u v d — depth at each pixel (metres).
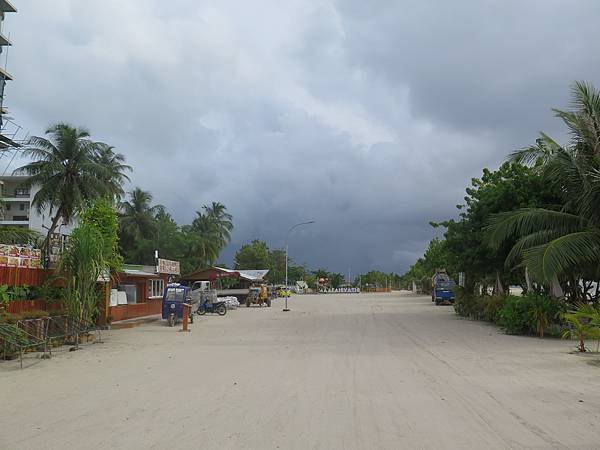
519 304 21.70
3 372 13.16
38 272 20.47
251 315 37.97
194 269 68.94
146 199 63.06
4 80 48.22
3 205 35.94
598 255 19.67
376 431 7.51
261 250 107.25
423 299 69.94
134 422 8.09
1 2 48.03
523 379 11.79
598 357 15.28
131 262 61.84
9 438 7.26
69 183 40.22
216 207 82.81
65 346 18.66
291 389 10.70
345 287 148.50
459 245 30.56
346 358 15.41
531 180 25.91
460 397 9.88
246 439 7.14
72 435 7.38
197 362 14.82
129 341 20.62
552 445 6.82
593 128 20.09
